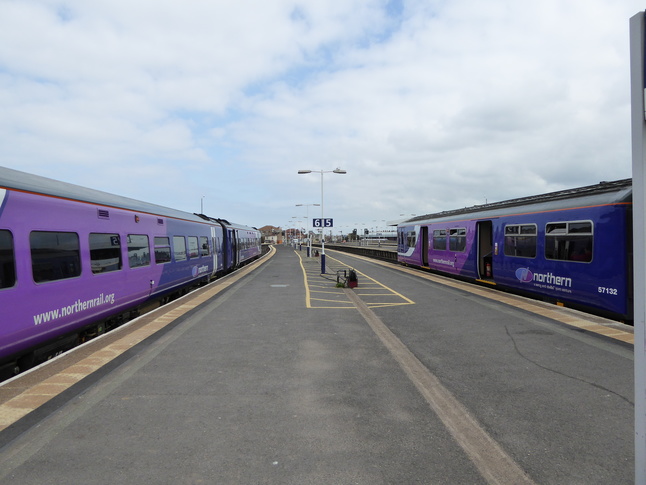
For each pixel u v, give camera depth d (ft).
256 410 14.56
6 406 14.69
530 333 25.59
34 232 21.03
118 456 11.41
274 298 41.86
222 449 11.85
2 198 18.98
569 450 11.82
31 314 20.42
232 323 29.30
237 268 97.35
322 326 28.50
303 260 124.47
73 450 11.71
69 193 24.82
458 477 10.51
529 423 13.55
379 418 13.97
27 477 10.36
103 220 28.40
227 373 18.52
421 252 75.66
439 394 16.11
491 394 16.07
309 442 12.30
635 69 6.68
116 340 24.07
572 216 33.45
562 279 34.55
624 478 10.42
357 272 75.51
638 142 6.63
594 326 26.91
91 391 16.16
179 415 14.08
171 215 44.86
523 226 40.60
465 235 54.90
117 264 30.27
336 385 17.11
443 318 30.96
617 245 28.89
